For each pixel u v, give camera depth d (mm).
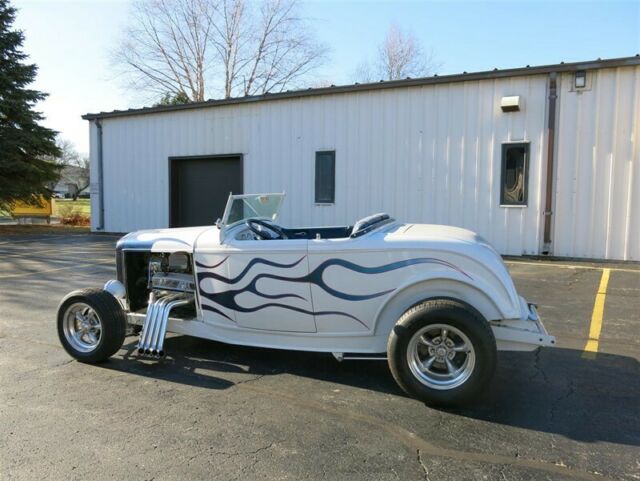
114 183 17750
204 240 4770
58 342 5453
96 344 4766
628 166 10250
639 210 10211
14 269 10344
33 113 22719
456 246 4004
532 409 3795
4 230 20719
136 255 5324
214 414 3721
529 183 11133
